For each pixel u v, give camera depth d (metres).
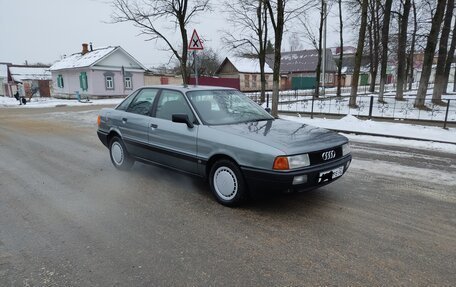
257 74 46.47
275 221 3.88
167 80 41.38
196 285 2.70
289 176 3.69
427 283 2.72
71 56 40.41
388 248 3.26
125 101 5.95
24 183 5.28
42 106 24.33
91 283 2.73
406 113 14.18
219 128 4.37
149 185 5.19
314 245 3.32
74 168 6.16
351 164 6.45
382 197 4.64
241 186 4.08
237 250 3.23
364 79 58.47
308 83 48.03
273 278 2.79
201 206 4.34
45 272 2.89
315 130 4.57
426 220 3.91
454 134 9.37
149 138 5.18
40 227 3.75
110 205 4.38
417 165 6.37
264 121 4.84
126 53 35.28
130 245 3.34
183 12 16.08
